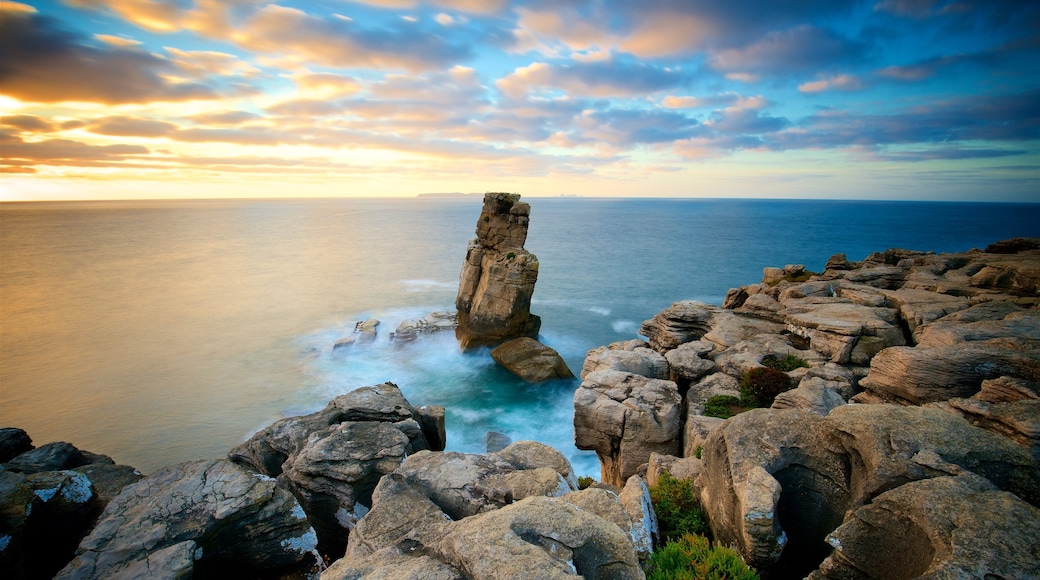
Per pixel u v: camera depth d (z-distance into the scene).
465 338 58.84
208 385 50.50
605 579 7.92
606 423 22.83
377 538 10.70
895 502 8.74
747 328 31.62
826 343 26.75
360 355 58.19
